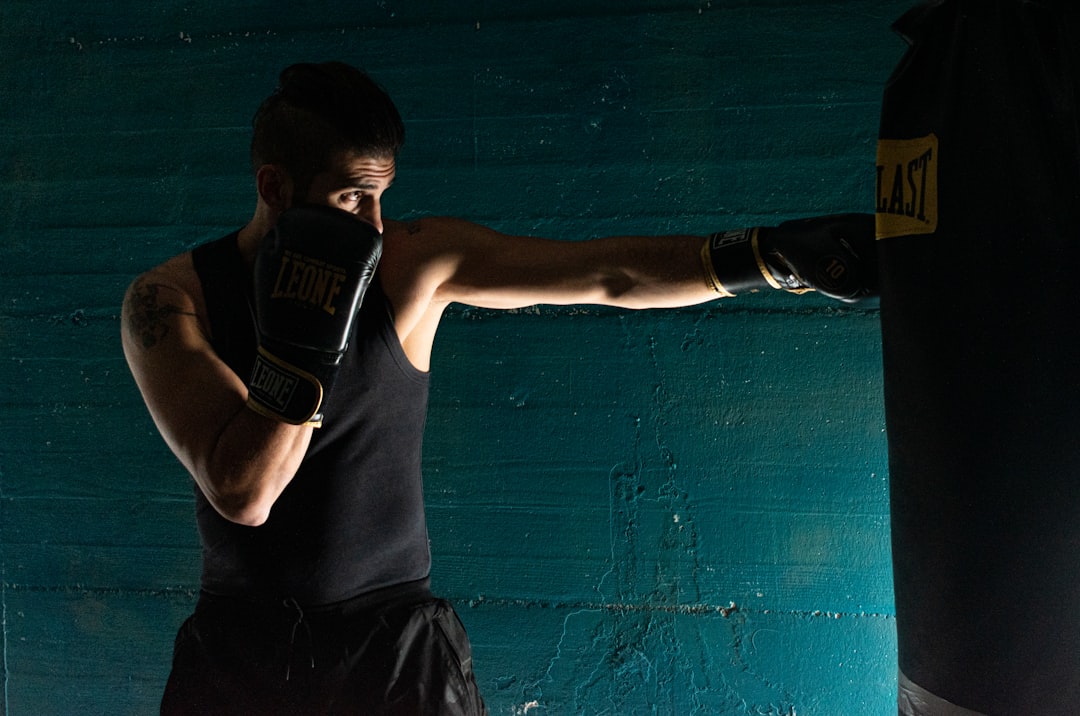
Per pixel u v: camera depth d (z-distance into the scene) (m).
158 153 2.31
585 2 2.14
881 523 2.09
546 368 2.21
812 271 1.42
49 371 2.39
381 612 1.51
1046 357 1.24
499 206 2.20
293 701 1.47
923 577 1.33
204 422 1.30
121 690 2.41
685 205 2.13
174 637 2.38
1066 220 1.23
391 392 1.51
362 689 1.48
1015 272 1.25
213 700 1.49
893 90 1.36
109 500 2.39
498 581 2.26
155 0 2.30
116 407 2.37
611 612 2.22
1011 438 1.25
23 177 2.36
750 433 2.14
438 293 1.60
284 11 2.25
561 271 1.53
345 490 1.49
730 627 2.17
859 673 2.12
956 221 1.28
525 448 2.23
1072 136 1.23
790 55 2.07
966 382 1.27
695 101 2.11
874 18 2.03
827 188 2.07
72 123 2.34
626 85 2.13
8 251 2.38
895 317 1.34
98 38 2.32
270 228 1.34
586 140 2.16
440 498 2.27
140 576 2.39
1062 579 1.24
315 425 1.26
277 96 1.39
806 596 2.13
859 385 2.09
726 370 2.14
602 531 2.21
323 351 1.24
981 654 1.28
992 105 1.26
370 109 1.35
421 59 2.21
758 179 2.10
